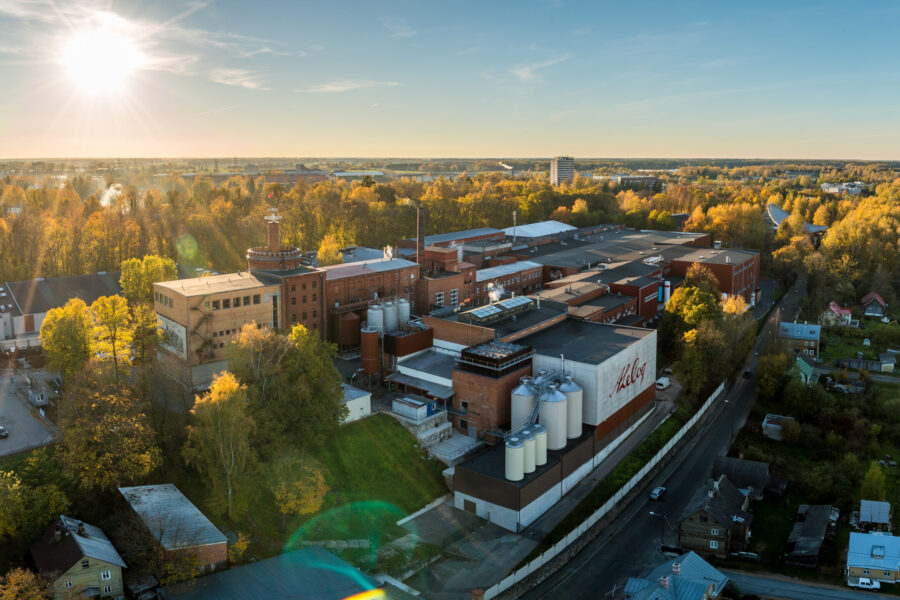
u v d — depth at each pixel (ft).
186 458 229.86
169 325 315.99
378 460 270.87
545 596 218.38
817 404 356.38
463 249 562.66
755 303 587.68
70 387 247.29
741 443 328.90
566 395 280.10
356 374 334.65
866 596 223.51
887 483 297.74
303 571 208.23
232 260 586.04
